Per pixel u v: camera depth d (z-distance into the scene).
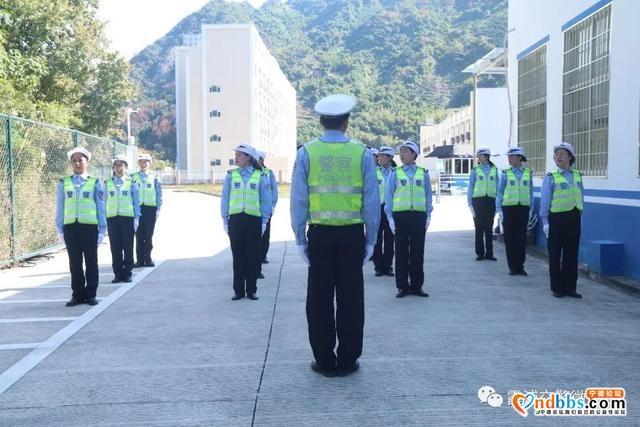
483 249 11.42
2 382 4.99
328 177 5.07
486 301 7.88
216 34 66.38
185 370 5.23
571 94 10.73
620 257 8.95
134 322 6.95
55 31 20.44
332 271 5.06
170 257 12.30
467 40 122.06
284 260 11.77
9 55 17.53
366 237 5.15
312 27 160.38
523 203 9.71
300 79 126.62
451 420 4.17
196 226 18.91
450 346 5.83
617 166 9.06
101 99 23.53
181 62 72.31
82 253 7.94
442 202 31.17
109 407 4.46
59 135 13.78
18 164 11.91
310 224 5.16
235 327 6.67
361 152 5.12
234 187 8.12
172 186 57.31
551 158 11.52
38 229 12.73
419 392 4.66
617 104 9.04
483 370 5.13
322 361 5.05
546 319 6.89
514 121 13.71
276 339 6.17
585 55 10.21
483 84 67.88
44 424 4.19
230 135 67.38
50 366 5.38
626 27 8.77
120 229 9.47
